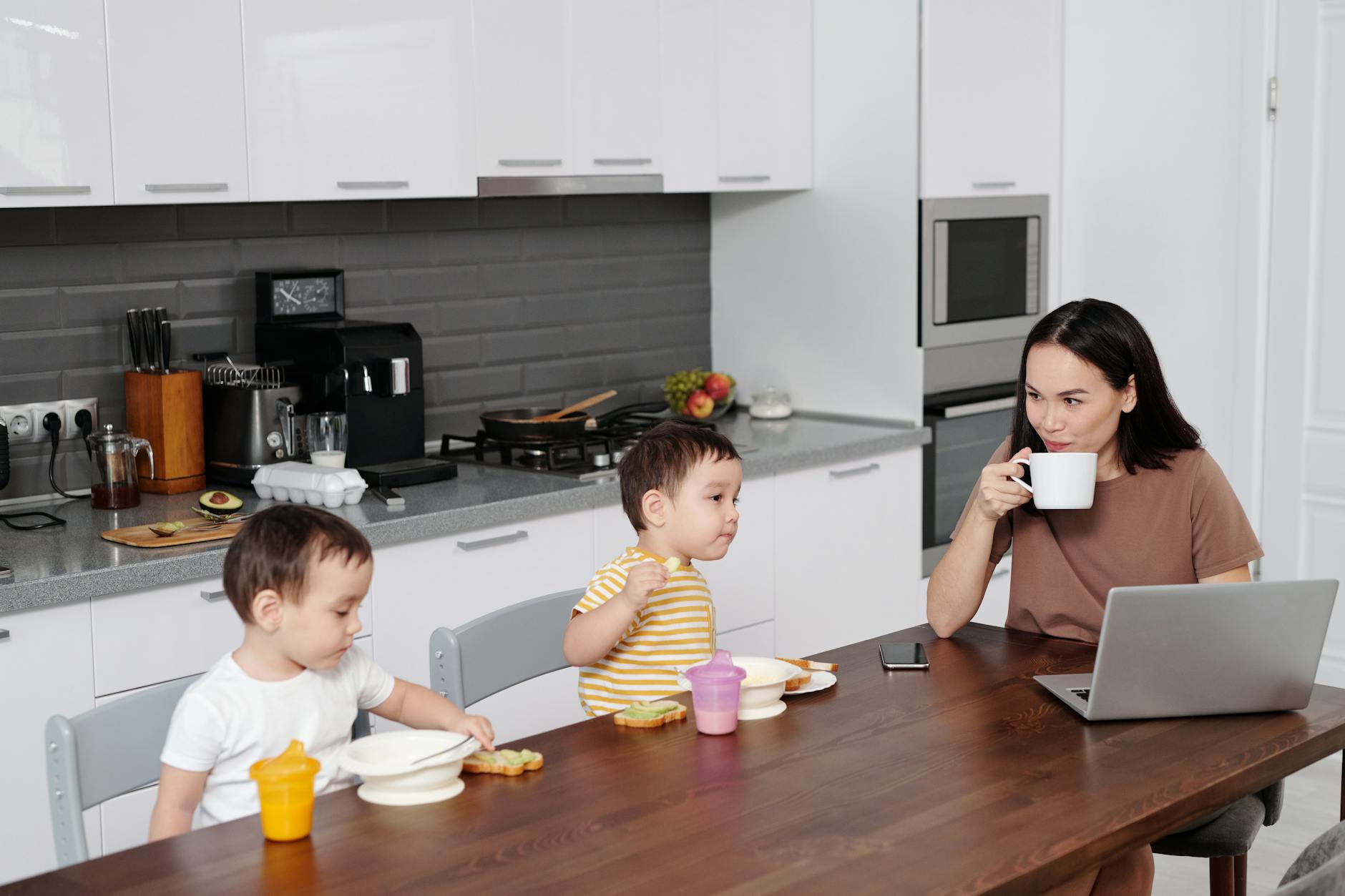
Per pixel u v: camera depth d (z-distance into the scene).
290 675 1.67
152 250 3.15
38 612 2.33
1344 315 3.87
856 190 3.96
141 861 1.34
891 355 3.94
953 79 3.85
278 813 1.37
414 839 1.38
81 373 3.06
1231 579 2.09
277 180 2.95
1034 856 1.33
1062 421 2.03
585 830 1.40
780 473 3.51
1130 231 4.27
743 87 3.83
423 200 3.63
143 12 2.72
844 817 1.43
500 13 3.28
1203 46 4.05
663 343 4.26
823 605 3.69
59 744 1.53
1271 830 3.29
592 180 3.52
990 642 2.13
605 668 2.04
